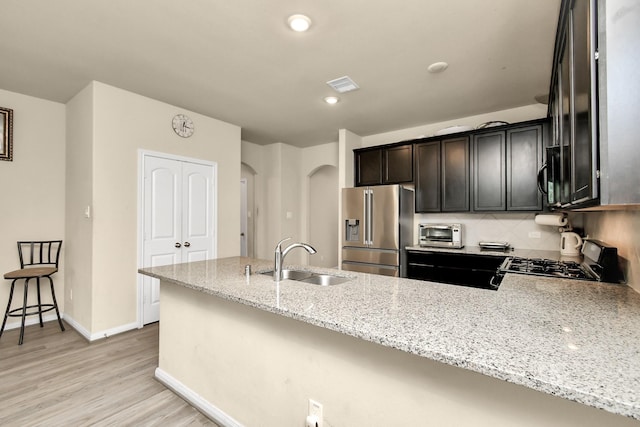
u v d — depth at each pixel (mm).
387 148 4430
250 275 2018
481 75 2895
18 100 3377
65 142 3693
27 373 2438
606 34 897
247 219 5969
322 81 3041
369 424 1257
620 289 1632
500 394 980
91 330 3078
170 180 3688
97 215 3105
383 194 3982
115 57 2621
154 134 3535
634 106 872
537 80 2986
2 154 3266
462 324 1104
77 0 1919
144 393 2186
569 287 1687
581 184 1195
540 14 2016
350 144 4734
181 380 2168
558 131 1991
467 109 3791
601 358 834
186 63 2715
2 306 3293
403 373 1172
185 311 2150
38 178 3510
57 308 3336
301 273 2256
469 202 3734
